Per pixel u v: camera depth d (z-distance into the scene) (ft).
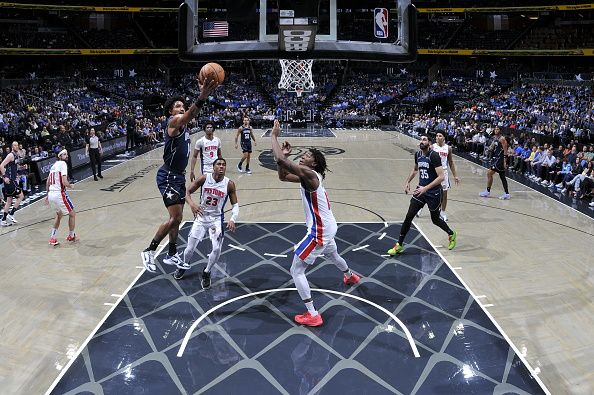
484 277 19.39
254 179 40.40
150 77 135.13
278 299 17.37
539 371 13.03
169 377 12.69
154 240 16.88
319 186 15.12
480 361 13.44
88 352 13.98
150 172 44.70
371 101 118.93
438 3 123.44
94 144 40.50
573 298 17.53
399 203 31.86
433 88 123.24
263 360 13.43
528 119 69.10
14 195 27.12
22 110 78.54
